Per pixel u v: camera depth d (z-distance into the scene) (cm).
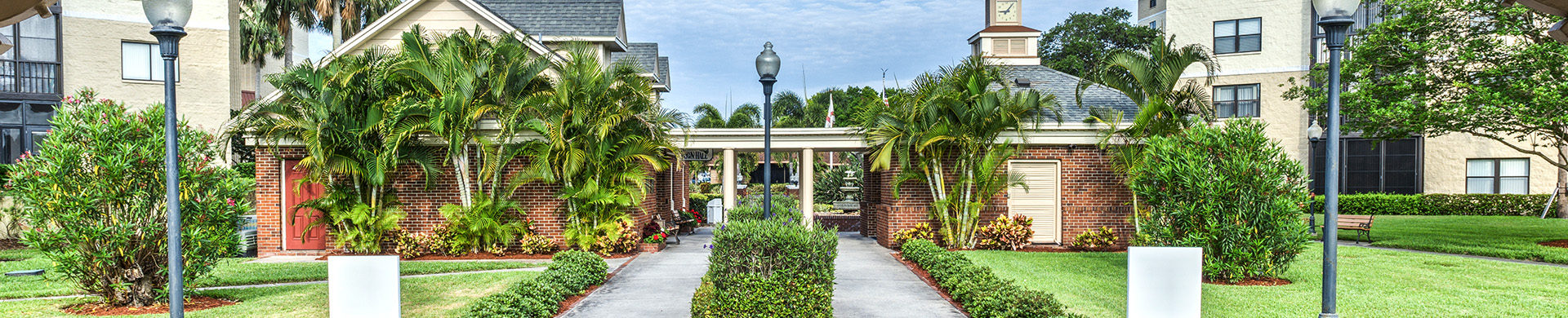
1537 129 1920
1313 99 2191
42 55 2402
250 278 1352
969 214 1839
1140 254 679
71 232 998
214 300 1134
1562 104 1733
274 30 4097
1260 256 1247
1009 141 1781
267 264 1598
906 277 1362
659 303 1109
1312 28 2997
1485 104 1856
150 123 1052
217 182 1106
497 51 1650
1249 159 1247
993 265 1532
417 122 1641
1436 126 1978
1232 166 1252
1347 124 2177
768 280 839
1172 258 677
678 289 1239
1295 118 3039
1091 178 1880
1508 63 1955
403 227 1786
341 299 699
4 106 2355
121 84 2489
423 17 2175
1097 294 1180
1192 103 1755
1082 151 1881
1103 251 1825
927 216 1894
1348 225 2097
